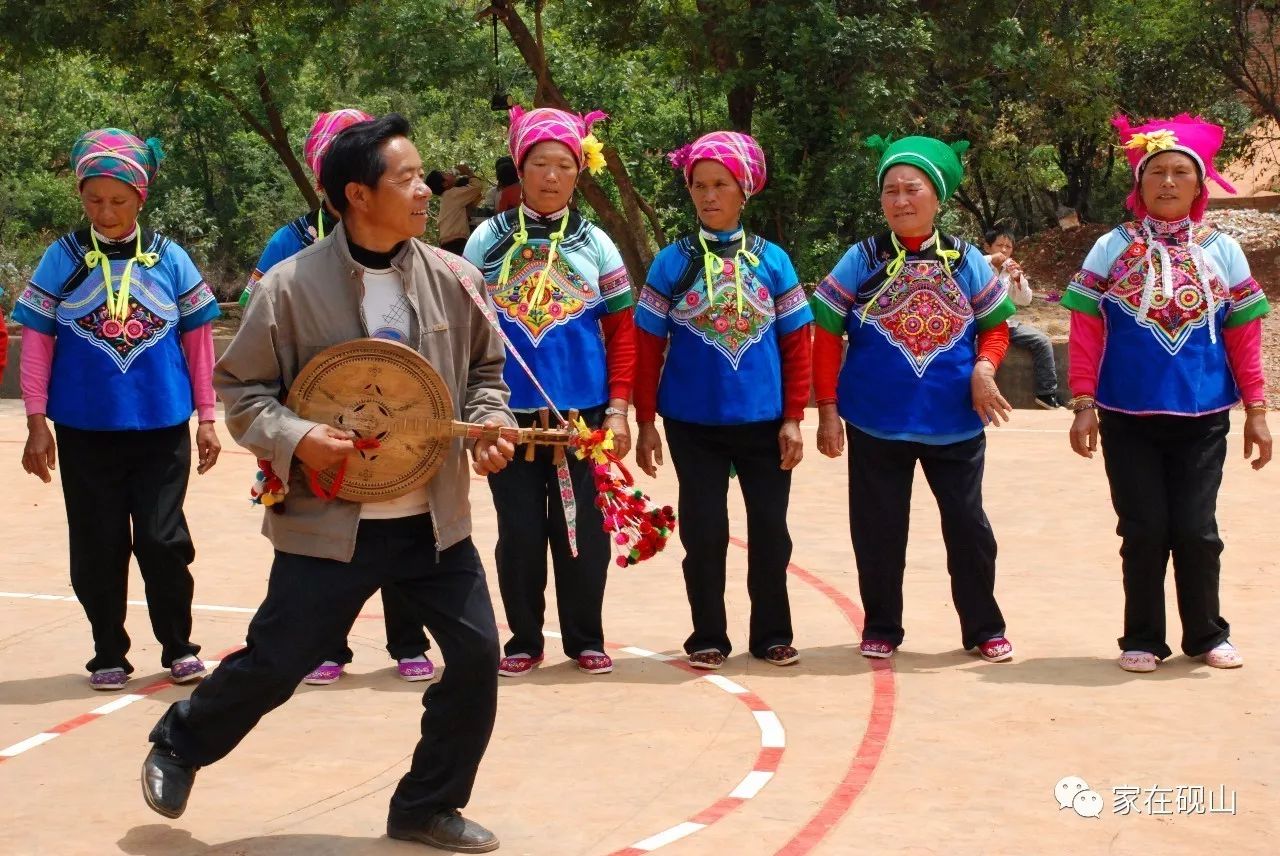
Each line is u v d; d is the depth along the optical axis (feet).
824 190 59.77
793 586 25.17
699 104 64.13
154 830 14.55
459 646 13.69
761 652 20.66
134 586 25.67
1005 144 75.77
